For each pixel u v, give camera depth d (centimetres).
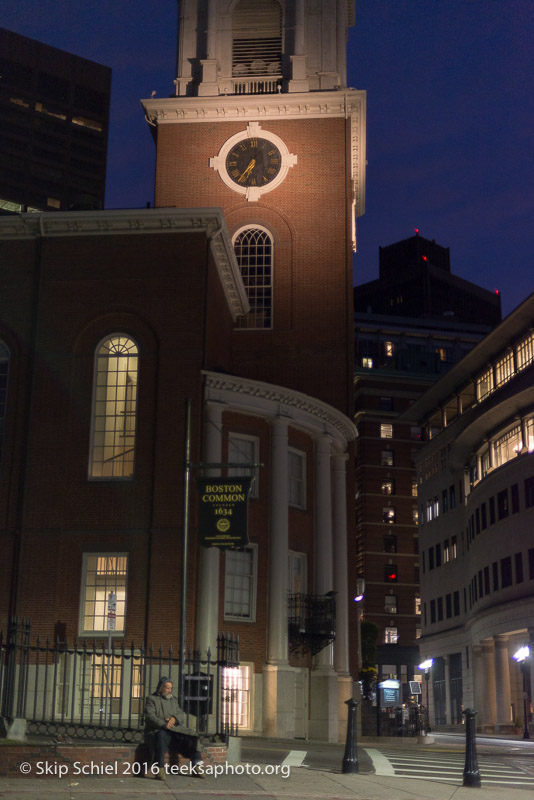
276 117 4362
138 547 2867
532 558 5784
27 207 12562
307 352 4022
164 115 4419
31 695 2662
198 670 1811
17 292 3172
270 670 2942
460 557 7638
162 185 4334
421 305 18000
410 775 1794
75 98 13300
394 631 10031
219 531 2317
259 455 3162
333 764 1895
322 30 4566
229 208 4275
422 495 8781
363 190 4881
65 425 3014
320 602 3191
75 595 2839
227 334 3859
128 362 3088
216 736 1706
